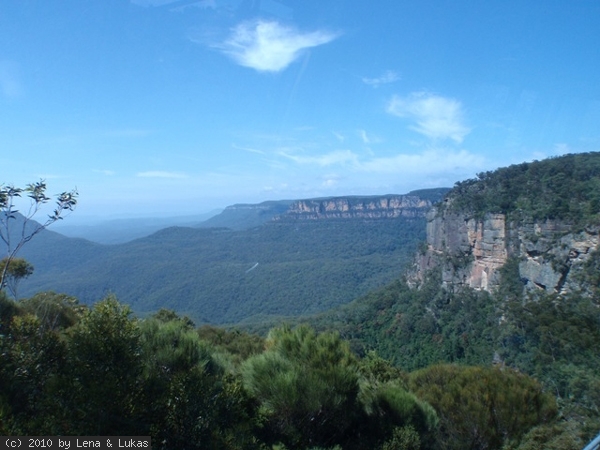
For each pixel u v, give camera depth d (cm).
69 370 429
